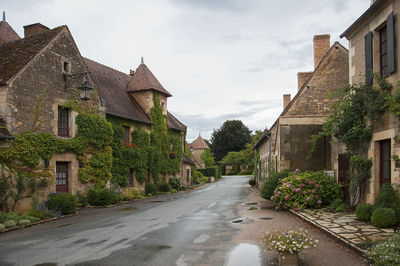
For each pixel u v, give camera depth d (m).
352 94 9.63
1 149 10.94
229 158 66.19
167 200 16.91
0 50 14.05
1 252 6.42
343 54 14.20
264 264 5.29
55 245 6.87
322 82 14.18
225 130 69.75
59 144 13.11
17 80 11.69
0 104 11.38
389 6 8.23
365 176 9.09
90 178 14.77
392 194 7.57
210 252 6.06
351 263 5.18
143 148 20.39
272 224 8.70
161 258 5.75
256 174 29.78
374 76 8.73
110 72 23.17
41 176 12.07
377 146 8.88
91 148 14.98
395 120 7.85
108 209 13.24
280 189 11.62
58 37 13.74
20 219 9.51
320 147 13.58
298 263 5.09
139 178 19.81
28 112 12.05
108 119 17.38
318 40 16.52
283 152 13.88
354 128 9.28
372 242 5.93
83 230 8.53
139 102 22.53
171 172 24.83
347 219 8.38
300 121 13.95
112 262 5.58
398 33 7.86
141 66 23.69
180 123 30.33
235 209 12.20
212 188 27.47
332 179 11.51
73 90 14.24
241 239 7.02
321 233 7.24
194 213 11.27
